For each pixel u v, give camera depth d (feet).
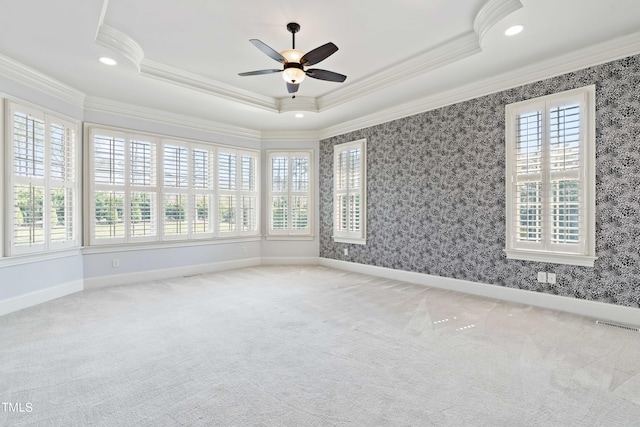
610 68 10.61
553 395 6.45
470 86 13.99
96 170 15.26
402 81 13.67
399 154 17.02
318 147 22.03
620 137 10.46
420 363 7.82
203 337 9.40
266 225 22.27
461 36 11.38
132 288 15.33
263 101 17.12
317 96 17.35
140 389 6.70
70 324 10.44
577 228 11.35
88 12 8.84
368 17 10.18
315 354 8.32
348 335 9.57
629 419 5.72
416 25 10.68
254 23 10.45
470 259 14.24
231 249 20.65
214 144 19.72
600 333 9.61
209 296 13.92
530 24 9.43
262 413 5.91
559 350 8.48
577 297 11.39
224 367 7.63
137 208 16.63
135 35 11.12
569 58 11.29
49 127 13.05
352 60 13.20
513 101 12.80
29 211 12.28
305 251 22.18
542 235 12.23
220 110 17.35
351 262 19.83
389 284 16.19
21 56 11.25
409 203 16.61
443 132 15.11
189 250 18.75
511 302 12.86
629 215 10.34
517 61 11.83
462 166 14.44
